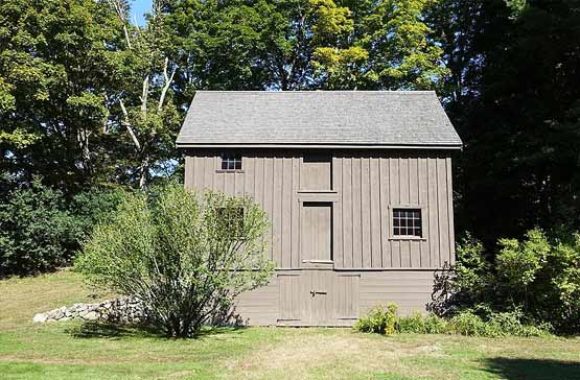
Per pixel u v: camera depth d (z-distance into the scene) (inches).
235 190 766.5
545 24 901.8
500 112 1095.0
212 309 633.0
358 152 775.7
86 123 1189.7
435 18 1307.8
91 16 1078.4
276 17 1235.2
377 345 565.3
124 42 1264.8
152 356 493.7
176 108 1328.7
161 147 1331.2
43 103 1095.0
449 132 789.2
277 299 744.3
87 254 633.6
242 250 703.7
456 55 1275.8
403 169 773.3
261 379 403.2
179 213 586.6
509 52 1048.2
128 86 1233.4
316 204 770.8
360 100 870.4
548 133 916.6
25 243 965.2
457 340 606.5
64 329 639.8
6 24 979.9
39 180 1016.2
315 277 749.9
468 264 759.7
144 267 577.9
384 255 753.0
